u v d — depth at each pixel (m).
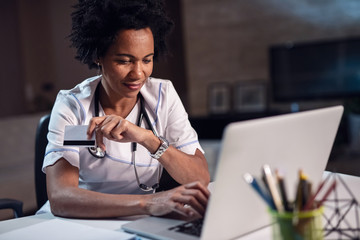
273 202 0.67
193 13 6.29
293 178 0.84
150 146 1.14
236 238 0.83
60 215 1.07
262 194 0.67
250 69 6.10
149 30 1.11
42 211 1.27
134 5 1.08
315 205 0.69
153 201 0.98
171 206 0.95
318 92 5.76
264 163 0.78
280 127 0.76
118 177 1.28
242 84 6.14
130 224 0.93
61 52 6.47
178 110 1.36
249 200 0.80
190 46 6.35
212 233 0.77
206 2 6.21
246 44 6.09
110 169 1.26
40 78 6.60
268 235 0.84
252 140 0.73
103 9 1.08
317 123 0.84
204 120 5.84
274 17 5.91
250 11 6.03
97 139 1.04
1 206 1.36
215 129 5.80
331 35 5.67
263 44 6.01
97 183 1.29
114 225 0.98
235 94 6.18
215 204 0.74
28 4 6.49
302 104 5.85
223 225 0.78
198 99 6.37
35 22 6.53
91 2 1.13
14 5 6.44
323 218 0.93
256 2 5.98
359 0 5.50
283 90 5.94
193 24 6.31
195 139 1.35
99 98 1.27
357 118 4.93
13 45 6.52
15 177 2.98
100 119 1.05
